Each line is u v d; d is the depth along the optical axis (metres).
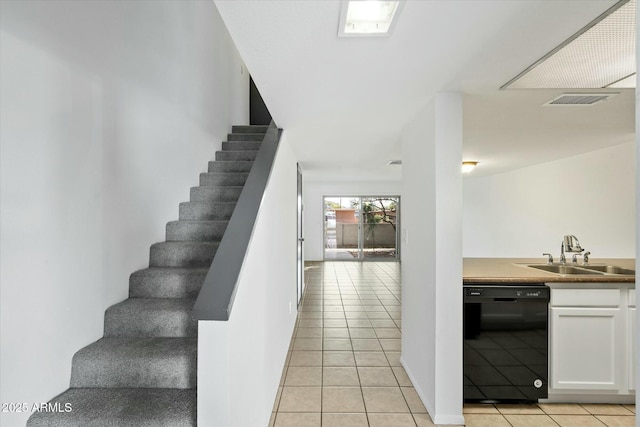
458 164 2.16
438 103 2.15
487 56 1.63
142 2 2.46
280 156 2.88
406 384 2.75
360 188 9.57
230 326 1.27
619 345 2.45
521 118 2.73
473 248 6.95
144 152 2.47
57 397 1.58
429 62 1.71
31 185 1.47
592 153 4.16
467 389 2.47
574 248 3.23
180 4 3.15
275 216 2.58
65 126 1.68
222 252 1.57
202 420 1.23
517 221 5.75
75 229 1.74
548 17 1.31
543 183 5.09
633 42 1.49
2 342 1.33
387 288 6.24
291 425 2.23
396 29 1.39
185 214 3.06
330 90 2.08
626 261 3.35
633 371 2.44
